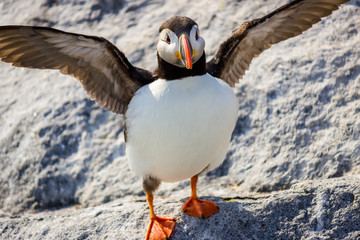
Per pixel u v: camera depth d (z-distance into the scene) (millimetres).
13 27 6793
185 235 7816
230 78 8664
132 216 8344
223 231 7773
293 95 10375
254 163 10016
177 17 7180
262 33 8234
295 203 7879
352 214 7605
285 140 9945
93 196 10555
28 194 11078
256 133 10312
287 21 8070
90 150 11156
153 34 12797
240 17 12336
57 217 8953
